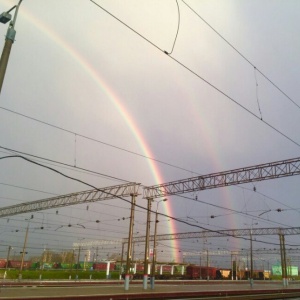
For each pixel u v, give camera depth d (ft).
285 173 88.79
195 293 112.68
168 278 264.52
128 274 112.98
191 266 282.77
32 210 143.02
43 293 86.22
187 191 107.96
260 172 93.40
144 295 97.66
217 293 120.67
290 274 372.17
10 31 36.50
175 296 106.32
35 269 282.77
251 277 179.11
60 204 132.67
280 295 139.33
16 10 37.42
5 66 35.55
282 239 199.41
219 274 306.14
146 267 121.29
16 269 259.80
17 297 71.56
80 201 126.52
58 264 322.14
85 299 83.61
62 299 78.54
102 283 169.48
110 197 119.65
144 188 119.96
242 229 181.98
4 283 141.69
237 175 97.81
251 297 124.16
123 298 92.58
